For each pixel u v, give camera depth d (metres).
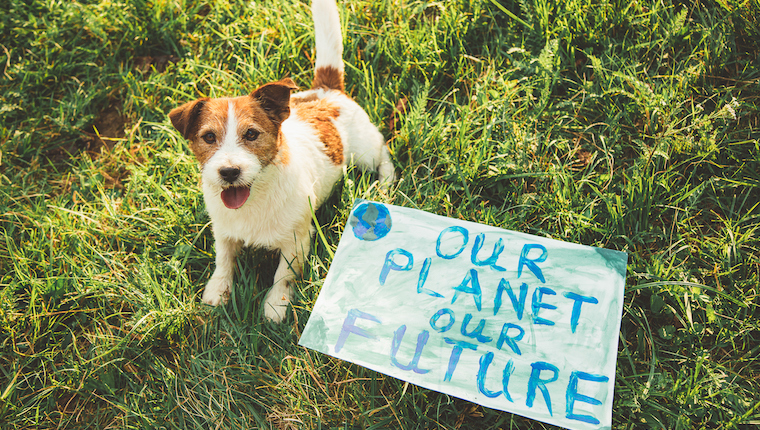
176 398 1.19
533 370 1.14
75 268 1.29
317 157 1.28
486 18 1.49
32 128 1.48
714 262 1.22
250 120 1.16
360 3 1.51
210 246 1.33
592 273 1.20
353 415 1.16
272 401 1.18
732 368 1.16
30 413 1.19
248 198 1.20
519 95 1.41
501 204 1.33
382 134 1.42
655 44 1.39
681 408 1.13
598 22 1.41
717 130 1.28
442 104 1.45
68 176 1.43
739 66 1.35
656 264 1.21
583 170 1.33
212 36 1.56
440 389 1.14
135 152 1.44
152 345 1.22
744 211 1.26
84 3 1.61
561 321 1.17
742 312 1.18
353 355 1.17
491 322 1.18
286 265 1.27
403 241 1.25
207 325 1.23
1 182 1.42
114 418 1.19
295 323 1.22
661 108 1.31
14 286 1.26
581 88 1.39
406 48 1.46
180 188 1.37
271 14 1.53
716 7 1.39
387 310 1.20
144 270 1.25
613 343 1.15
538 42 1.43
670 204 1.27
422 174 1.38
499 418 1.15
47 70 1.53
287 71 1.50
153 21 1.55
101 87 1.53
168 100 1.49
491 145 1.36
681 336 1.18
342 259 1.25
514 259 1.22
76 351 1.21
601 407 1.11
